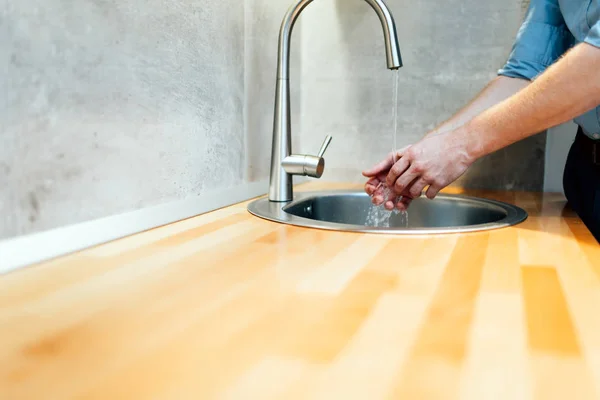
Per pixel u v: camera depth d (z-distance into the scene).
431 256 0.63
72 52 0.64
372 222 1.23
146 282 0.51
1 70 0.55
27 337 0.37
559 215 0.95
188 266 0.57
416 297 0.47
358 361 0.34
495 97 1.10
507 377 0.32
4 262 0.54
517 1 1.29
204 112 0.97
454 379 0.31
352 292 0.48
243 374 0.32
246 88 1.14
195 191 0.96
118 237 0.70
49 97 0.61
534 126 0.81
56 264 0.57
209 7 0.97
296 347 0.36
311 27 1.44
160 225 0.79
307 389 0.30
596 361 0.34
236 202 1.03
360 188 1.32
